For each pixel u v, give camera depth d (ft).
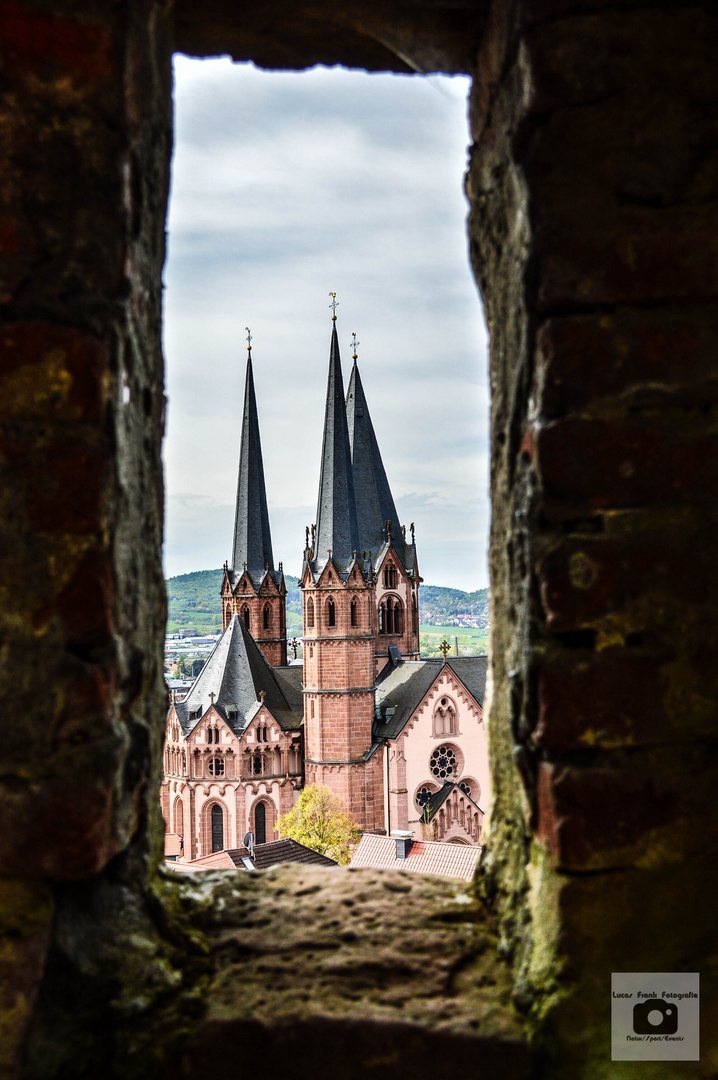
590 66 7.75
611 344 7.62
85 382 7.07
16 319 7.06
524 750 8.06
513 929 8.39
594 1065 7.39
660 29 7.77
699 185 7.73
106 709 7.06
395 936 8.82
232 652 216.33
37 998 6.85
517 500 8.30
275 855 97.76
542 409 7.72
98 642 7.13
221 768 203.62
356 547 209.15
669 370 7.62
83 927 7.43
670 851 7.48
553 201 7.73
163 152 8.91
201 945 8.54
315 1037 7.74
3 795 6.86
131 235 7.59
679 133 7.73
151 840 8.77
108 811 7.06
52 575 6.96
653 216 7.68
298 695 225.35
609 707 7.50
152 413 8.74
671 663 7.51
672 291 7.65
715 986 7.38
